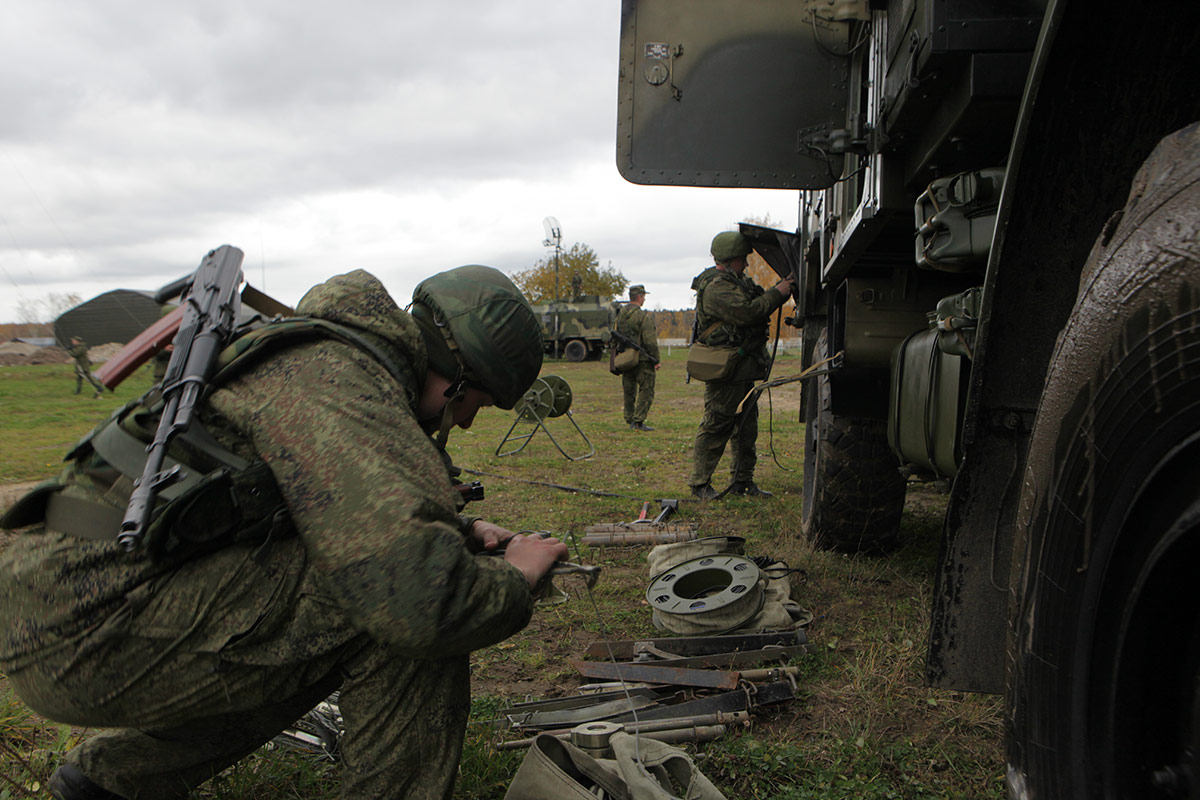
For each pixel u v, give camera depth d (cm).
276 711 175
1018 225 155
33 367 2639
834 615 340
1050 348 165
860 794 216
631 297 1094
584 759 194
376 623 135
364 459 137
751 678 275
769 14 300
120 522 142
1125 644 117
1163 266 108
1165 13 126
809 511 452
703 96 304
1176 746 117
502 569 151
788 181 304
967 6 180
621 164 308
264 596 146
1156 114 141
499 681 293
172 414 138
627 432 1060
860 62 282
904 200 256
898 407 308
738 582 325
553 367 2888
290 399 141
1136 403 112
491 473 736
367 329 155
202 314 149
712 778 226
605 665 287
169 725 156
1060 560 128
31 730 244
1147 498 111
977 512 175
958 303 218
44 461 833
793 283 571
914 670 281
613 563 436
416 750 161
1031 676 134
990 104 185
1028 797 135
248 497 138
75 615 143
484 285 167
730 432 608
